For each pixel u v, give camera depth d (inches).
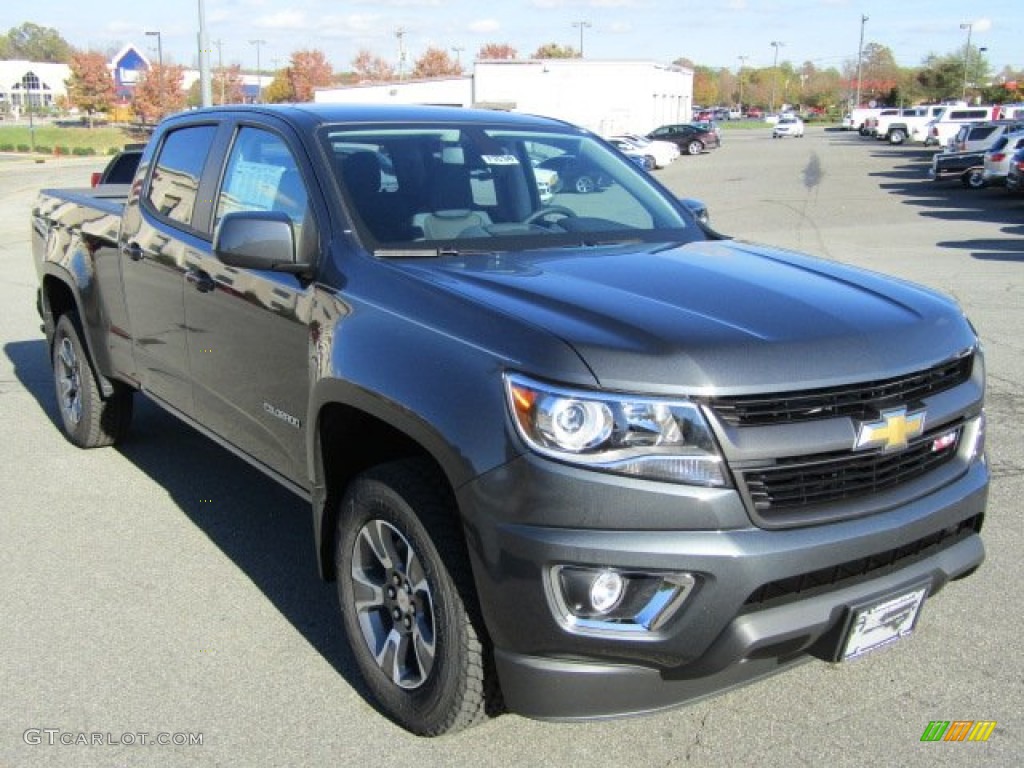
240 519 201.6
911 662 144.9
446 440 111.3
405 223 146.8
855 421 110.3
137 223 197.8
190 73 4244.6
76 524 198.5
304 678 142.9
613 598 104.4
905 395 116.4
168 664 146.6
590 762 123.1
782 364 107.6
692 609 103.5
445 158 162.4
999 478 219.6
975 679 140.5
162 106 3211.1
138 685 141.2
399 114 170.7
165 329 187.6
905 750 125.0
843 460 109.7
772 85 6210.6
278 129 162.9
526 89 2055.9
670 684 108.4
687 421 103.5
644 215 170.9
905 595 115.3
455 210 153.9
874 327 117.6
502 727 130.4
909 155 1878.7
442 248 143.3
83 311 221.5
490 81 2022.6
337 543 135.9
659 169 1636.3
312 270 142.9
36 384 311.9
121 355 211.6
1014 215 877.2
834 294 127.3
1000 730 128.9
